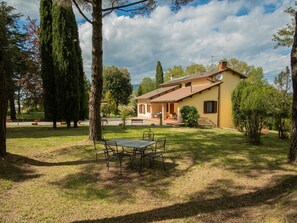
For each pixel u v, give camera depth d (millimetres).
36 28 24609
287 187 4375
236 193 4332
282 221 2902
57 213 3672
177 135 12531
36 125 20266
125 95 50625
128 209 3818
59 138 11156
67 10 16078
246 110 9641
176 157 7113
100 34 8867
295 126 5875
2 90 6090
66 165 6328
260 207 3648
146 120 27188
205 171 5695
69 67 16562
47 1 16703
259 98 9227
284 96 11383
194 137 11688
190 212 3617
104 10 8703
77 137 11523
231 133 13625
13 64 17891
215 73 23062
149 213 3648
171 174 5547
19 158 6398
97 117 9164
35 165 6250
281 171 5379
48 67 16922
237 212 3537
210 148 8516
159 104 29531
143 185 4875
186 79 27906
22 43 22797
